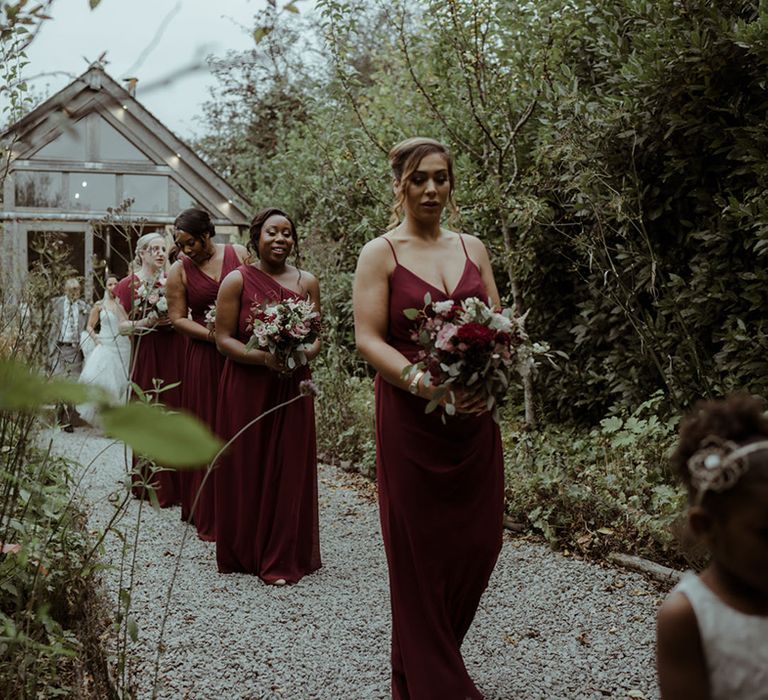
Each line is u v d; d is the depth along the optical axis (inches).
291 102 546.3
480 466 116.3
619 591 170.6
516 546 202.2
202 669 134.3
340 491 266.7
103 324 338.6
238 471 185.5
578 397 293.3
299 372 186.5
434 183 120.1
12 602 120.7
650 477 207.0
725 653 55.6
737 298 229.1
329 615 161.0
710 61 222.7
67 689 112.5
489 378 106.9
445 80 318.0
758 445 52.4
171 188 536.1
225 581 181.5
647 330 247.6
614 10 257.8
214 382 227.3
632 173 249.4
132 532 215.0
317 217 410.0
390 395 117.0
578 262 269.9
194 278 231.3
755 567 52.5
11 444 108.6
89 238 519.5
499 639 147.6
